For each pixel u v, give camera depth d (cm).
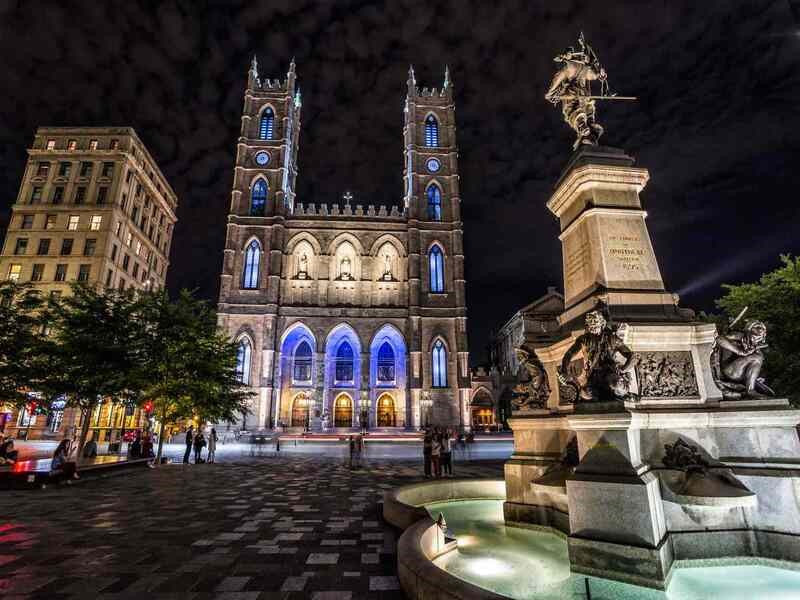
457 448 3712
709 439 669
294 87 7300
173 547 805
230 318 5906
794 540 584
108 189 6025
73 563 707
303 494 1444
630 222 895
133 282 6556
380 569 684
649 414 651
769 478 616
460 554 675
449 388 5953
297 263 6397
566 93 1027
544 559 645
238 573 664
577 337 732
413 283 6256
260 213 6500
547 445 841
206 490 1538
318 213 6744
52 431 4709
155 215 7394
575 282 944
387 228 6600
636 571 528
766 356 2275
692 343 758
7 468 1781
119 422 5050
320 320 6081
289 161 6850
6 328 2167
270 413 5619
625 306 808
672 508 620
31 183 6009
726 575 562
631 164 923
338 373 6041
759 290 2458
